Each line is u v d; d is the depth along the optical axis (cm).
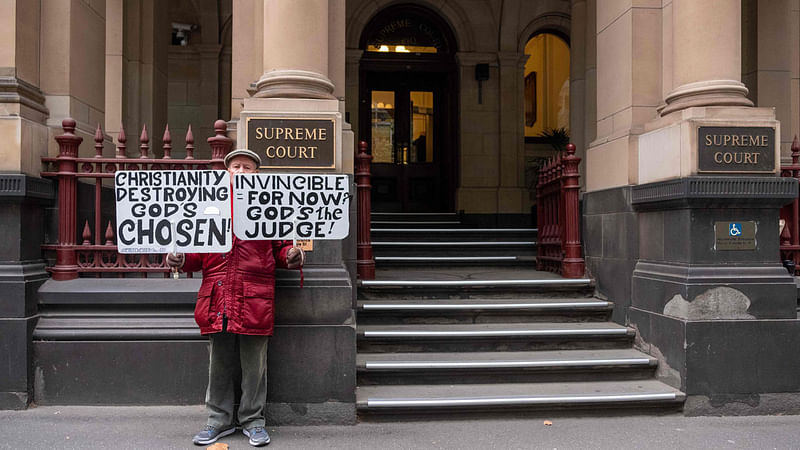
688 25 502
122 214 368
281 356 429
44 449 371
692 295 453
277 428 421
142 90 833
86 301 453
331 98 462
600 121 620
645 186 514
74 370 448
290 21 460
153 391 451
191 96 1098
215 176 372
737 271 461
